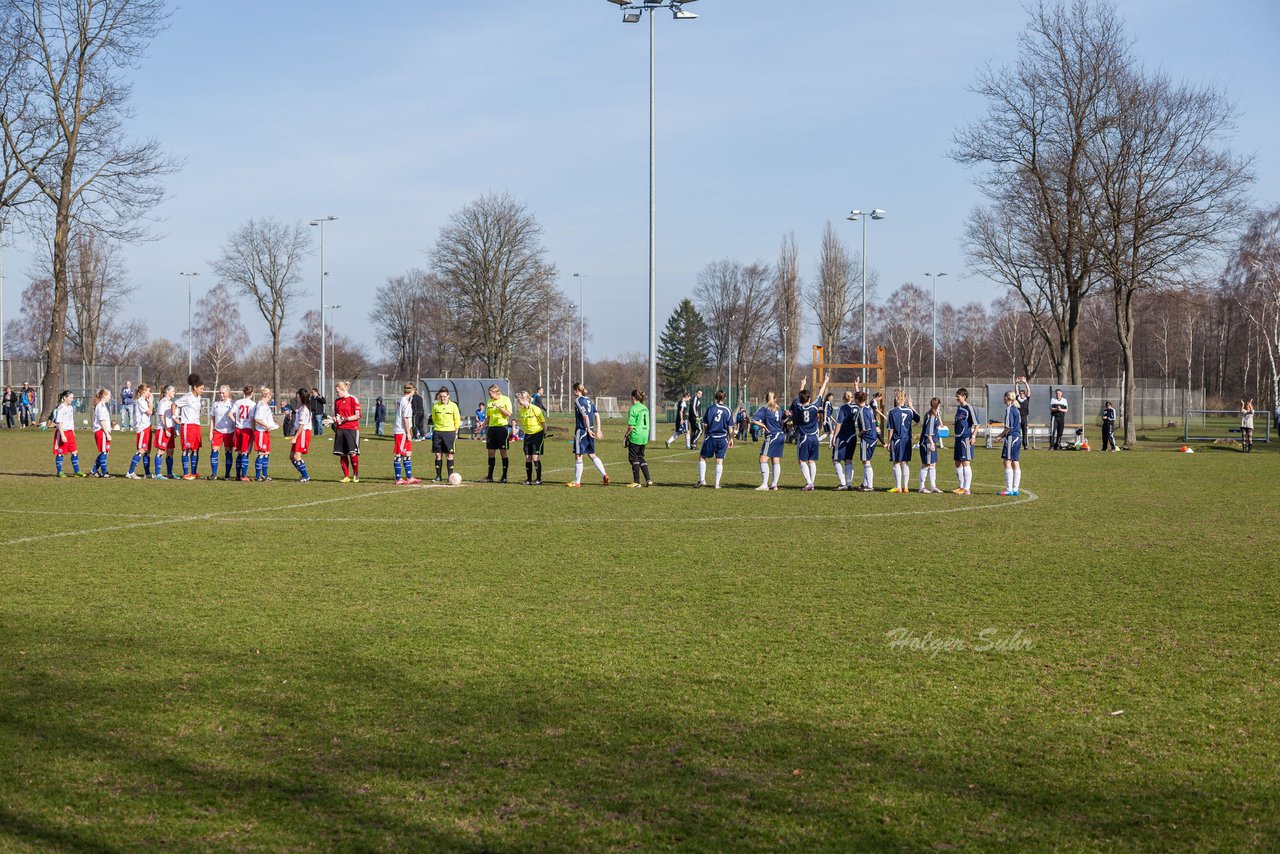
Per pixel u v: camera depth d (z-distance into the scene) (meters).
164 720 6.09
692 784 5.21
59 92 44.28
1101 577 11.02
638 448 22.86
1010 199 47.56
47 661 7.34
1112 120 43.44
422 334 105.69
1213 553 12.80
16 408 48.53
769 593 10.02
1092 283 46.47
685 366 121.31
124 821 4.73
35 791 5.05
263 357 118.62
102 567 11.34
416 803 4.95
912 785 5.22
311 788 5.12
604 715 6.26
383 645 7.88
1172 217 43.41
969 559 12.24
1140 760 5.58
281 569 11.27
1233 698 6.66
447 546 13.13
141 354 106.19
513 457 32.97
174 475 24.64
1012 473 21.22
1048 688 6.86
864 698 6.62
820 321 79.12
